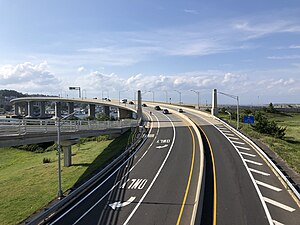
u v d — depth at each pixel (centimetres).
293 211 2120
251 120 6706
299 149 4859
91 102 15650
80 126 4759
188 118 8381
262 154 3828
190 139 5175
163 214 2148
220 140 4962
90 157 4803
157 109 12012
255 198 2381
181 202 2378
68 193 2811
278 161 3497
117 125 6544
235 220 1991
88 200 2512
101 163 4150
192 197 2480
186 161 3709
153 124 7431
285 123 10612
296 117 13788
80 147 6116
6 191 3253
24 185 3438
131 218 2097
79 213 2231
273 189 2584
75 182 3312
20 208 2659
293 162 3434
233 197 2416
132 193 2647
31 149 6275
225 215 2073
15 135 3225
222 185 2719
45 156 5522
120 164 3744
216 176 2998
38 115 19050
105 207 2334
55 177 3688
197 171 3250
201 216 2066
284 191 2533
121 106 13362
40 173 3994
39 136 3644
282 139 6303
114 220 2073
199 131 5900
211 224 1941
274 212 2109
